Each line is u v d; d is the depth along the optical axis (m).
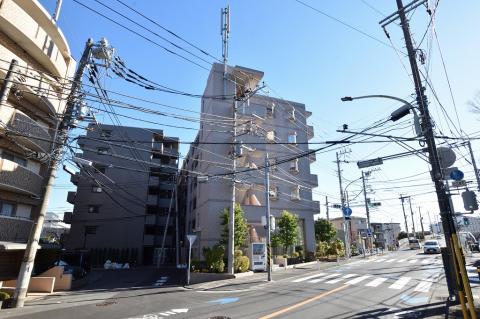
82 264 26.86
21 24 13.74
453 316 7.77
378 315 8.57
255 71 29.19
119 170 35.41
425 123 9.41
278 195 29.38
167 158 38.84
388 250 50.72
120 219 34.22
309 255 29.20
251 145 28.73
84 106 12.59
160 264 34.91
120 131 36.53
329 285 14.45
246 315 8.92
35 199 16.70
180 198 41.81
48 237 44.84
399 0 10.54
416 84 9.91
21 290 11.65
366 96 10.26
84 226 33.44
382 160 11.77
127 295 14.13
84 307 11.33
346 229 34.16
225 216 23.02
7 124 12.79
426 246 34.66
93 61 12.02
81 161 13.34
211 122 20.62
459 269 7.27
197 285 16.80
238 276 18.83
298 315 8.70
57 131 12.80
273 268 22.77
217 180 26.81
